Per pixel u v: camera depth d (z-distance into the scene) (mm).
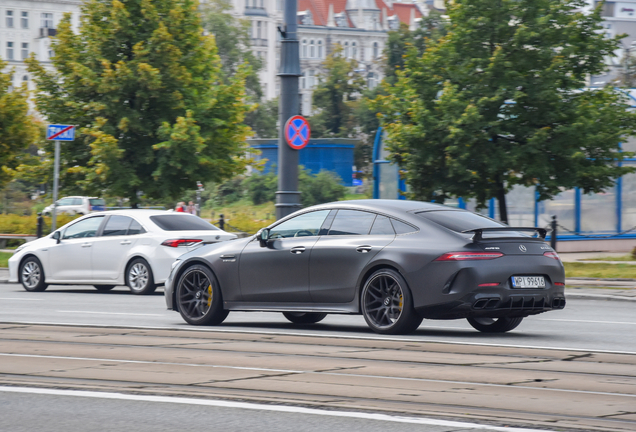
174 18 64312
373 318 25641
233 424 13914
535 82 53250
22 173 66062
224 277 28266
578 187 55875
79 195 66938
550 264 25344
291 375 18438
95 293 45438
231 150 67250
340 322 30250
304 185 150875
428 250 24656
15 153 67938
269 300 27484
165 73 63531
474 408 15086
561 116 53406
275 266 27297
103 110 63562
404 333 25281
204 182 66125
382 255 25328
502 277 24344
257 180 156625
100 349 22641
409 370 19078
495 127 53344
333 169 164500
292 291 26969
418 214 25688
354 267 25812
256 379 17938
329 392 16516
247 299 27891
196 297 29016
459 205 71000
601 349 22562
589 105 53844
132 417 14484
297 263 26891
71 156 65375
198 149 62656
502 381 17734
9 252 70938
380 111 58312
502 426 13617
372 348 22594
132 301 40000
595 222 74188
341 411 14766
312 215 27516
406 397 16047
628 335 26375
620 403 15547
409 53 56438
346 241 26250
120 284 44250
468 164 54125
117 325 28500
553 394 16375
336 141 163750
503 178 54969
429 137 54344
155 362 20344
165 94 63500
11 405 15500
